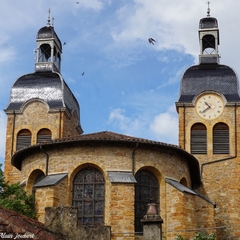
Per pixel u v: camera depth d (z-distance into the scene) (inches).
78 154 1640.0
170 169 1699.1
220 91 2412.6
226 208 2219.5
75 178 1640.0
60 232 1084.5
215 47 2546.8
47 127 2415.1
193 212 1643.7
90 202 1612.9
